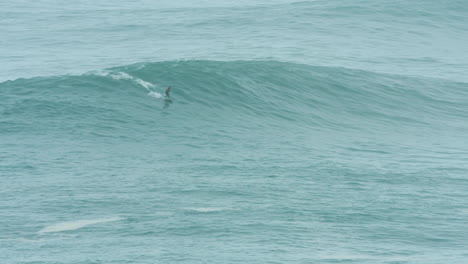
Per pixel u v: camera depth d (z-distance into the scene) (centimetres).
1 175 10400
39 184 9981
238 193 9762
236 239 7950
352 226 8625
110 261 7156
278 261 7262
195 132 13400
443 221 8975
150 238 7938
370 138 14512
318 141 13725
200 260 7231
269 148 12694
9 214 8719
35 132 12650
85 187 9862
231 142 12950
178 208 9050
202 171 10844
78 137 12488
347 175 11006
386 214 9156
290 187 10162
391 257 7544
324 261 7319
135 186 9950
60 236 8006
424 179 11025
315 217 8894
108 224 8406
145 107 14288
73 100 14162
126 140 12550
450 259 7550
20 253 7419
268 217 8806
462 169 11881
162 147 12256
